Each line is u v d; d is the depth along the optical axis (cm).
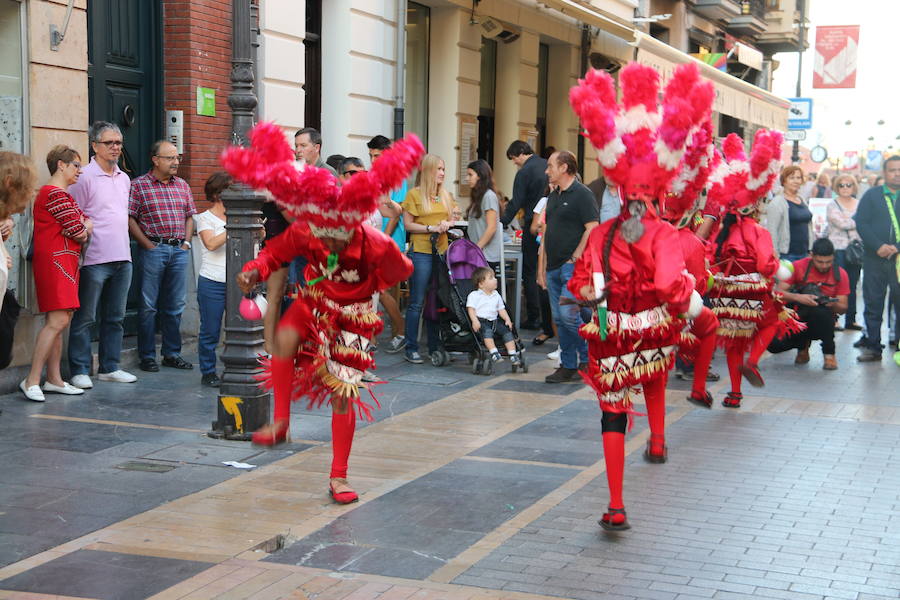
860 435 801
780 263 883
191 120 1095
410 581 486
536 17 1822
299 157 934
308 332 590
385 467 681
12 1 875
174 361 1002
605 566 509
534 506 602
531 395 934
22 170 770
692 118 552
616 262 562
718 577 497
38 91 893
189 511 580
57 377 873
